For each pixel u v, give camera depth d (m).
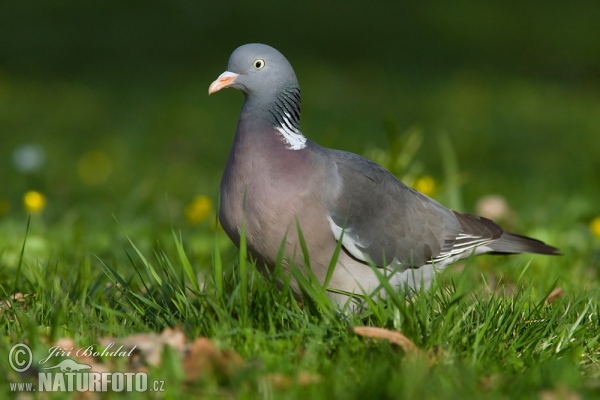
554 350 6.95
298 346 6.55
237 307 7.04
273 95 7.94
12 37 30.80
